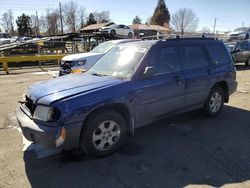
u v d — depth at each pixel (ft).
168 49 16.05
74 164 12.71
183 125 17.88
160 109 15.38
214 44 19.36
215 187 10.77
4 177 11.62
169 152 13.84
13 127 17.65
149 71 14.05
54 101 11.65
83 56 34.35
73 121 11.67
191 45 17.58
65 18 270.87
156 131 16.80
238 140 15.40
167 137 15.84
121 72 14.67
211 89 18.75
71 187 10.88
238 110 21.44
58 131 11.45
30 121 12.19
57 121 11.52
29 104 12.84
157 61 15.26
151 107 14.82
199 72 17.46
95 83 13.37
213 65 18.69
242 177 11.46
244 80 36.78
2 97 26.66
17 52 64.80
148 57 14.83
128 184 11.03
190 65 17.16
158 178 11.44
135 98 13.87
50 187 10.90
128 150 14.10
